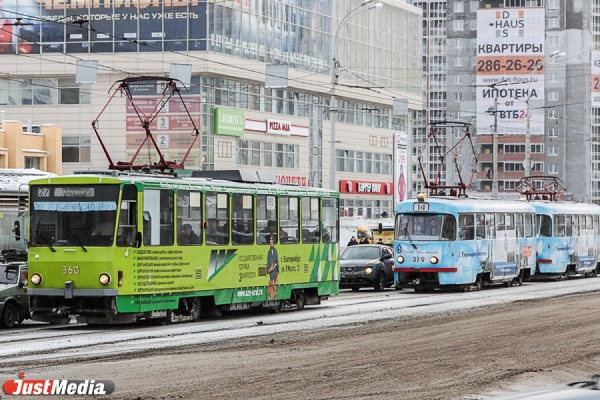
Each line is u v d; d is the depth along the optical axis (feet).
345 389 67.21
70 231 113.09
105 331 110.52
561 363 81.92
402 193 450.30
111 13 338.13
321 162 397.60
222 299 127.24
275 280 137.59
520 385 70.28
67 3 339.98
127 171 117.91
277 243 138.41
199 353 87.35
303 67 383.45
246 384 69.10
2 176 167.53
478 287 190.80
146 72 336.90
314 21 389.60
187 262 121.08
